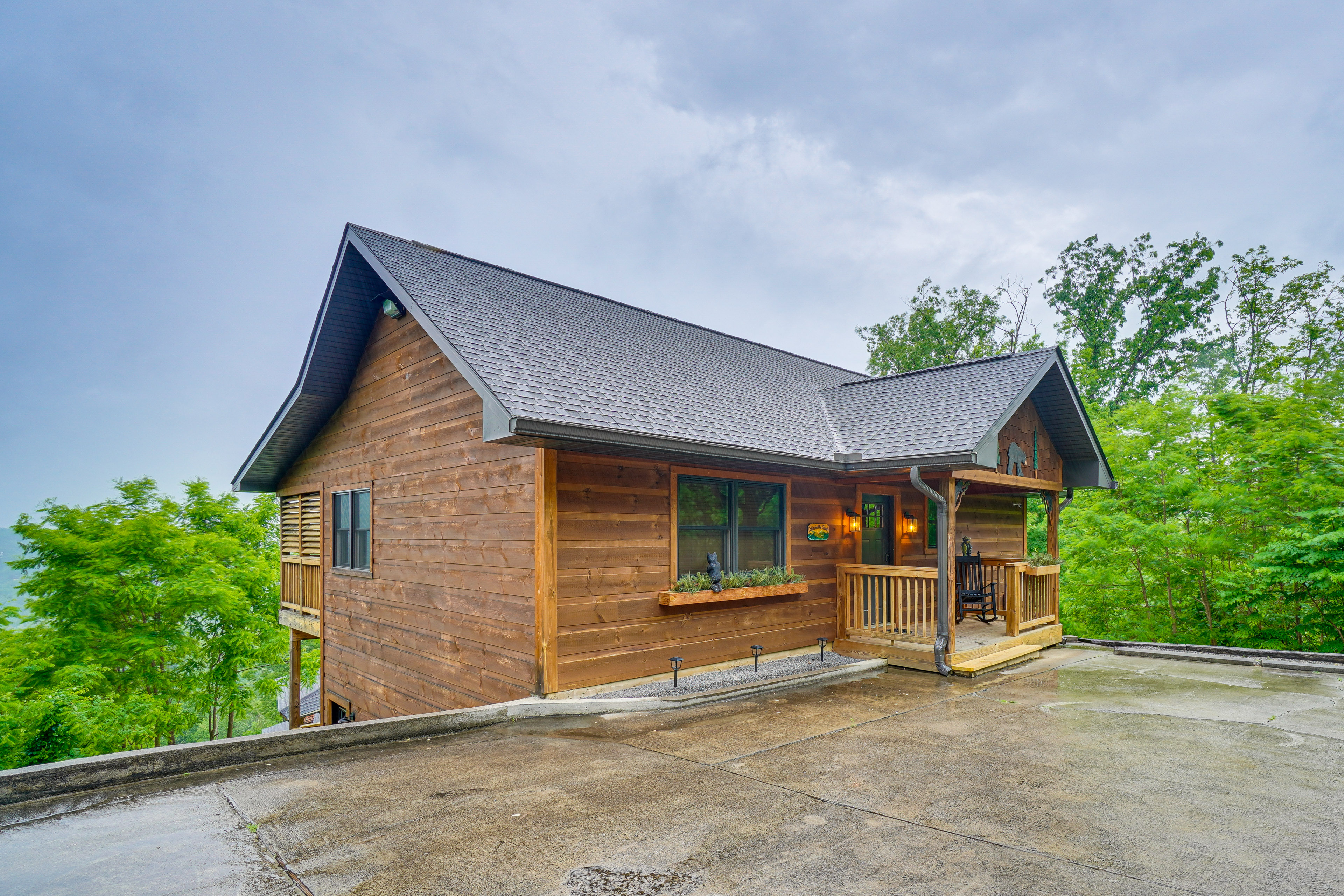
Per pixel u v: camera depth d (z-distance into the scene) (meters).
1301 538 10.05
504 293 8.91
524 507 6.75
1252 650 9.53
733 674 7.86
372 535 9.38
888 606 9.22
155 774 4.54
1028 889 3.07
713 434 7.39
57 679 10.53
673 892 3.03
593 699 6.56
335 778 4.59
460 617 7.63
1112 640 10.71
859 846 3.53
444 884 3.10
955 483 8.63
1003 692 7.48
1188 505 12.59
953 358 33.78
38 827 3.73
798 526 9.19
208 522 15.01
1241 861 3.37
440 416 8.08
